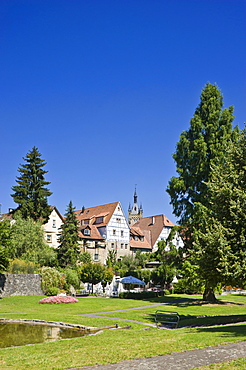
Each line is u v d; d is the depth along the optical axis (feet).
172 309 111.45
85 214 287.28
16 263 147.54
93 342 52.65
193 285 133.18
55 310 105.50
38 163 216.54
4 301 122.42
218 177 91.45
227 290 193.06
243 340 44.55
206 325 73.36
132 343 49.26
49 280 149.48
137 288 194.29
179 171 141.59
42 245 177.99
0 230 134.31
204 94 146.30
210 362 34.88
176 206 140.15
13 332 70.38
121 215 265.54
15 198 206.80
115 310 108.78
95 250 246.68
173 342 47.60
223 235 73.72
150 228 299.79
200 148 135.03
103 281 173.78
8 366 38.96
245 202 75.97
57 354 45.03
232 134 138.82
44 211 209.87
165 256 144.36
